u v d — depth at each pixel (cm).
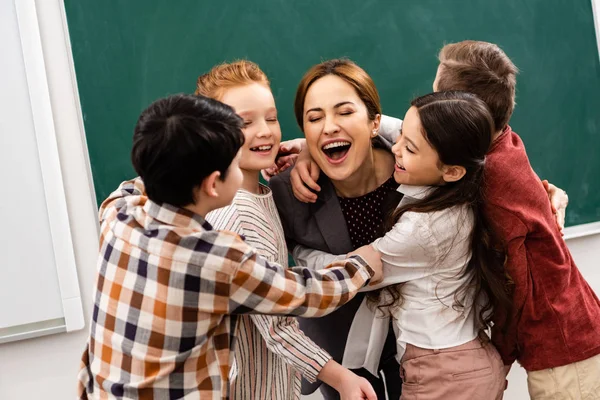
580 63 212
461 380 121
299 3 186
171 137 88
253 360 119
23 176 169
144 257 92
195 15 178
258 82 124
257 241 110
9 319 170
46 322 173
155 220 93
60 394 176
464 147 115
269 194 125
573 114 213
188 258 89
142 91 176
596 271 220
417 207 121
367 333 140
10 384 172
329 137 130
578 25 212
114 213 102
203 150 88
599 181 217
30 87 167
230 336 100
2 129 166
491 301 127
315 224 141
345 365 143
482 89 131
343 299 107
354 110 130
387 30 194
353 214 143
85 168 174
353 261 115
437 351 123
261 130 121
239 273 91
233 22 181
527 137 208
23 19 165
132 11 174
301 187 135
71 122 172
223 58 181
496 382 125
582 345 128
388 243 121
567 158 213
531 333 127
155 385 92
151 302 91
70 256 172
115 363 95
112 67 174
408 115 121
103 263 97
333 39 190
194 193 92
